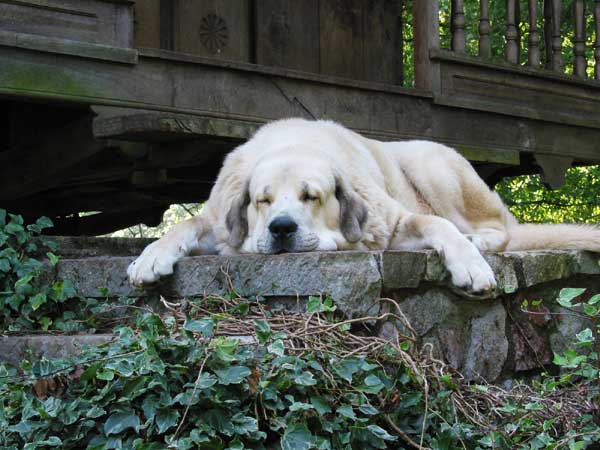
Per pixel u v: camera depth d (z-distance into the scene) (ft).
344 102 15.92
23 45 13.73
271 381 10.08
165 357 10.16
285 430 9.91
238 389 10.06
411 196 13.80
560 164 18.13
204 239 12.56
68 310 12.33
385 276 11.09
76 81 14.11
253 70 15.14
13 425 10.23
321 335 10.64
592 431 10.76
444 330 11.46
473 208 13.87
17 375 10.78
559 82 18.01
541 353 12.05
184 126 13.69
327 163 12.25
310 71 18.75
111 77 14.30
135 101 14.44
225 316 10.80
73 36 14.23
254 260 11.32
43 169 15.46
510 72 17.46
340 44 19.22
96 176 16.11
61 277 12.40
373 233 12.42
